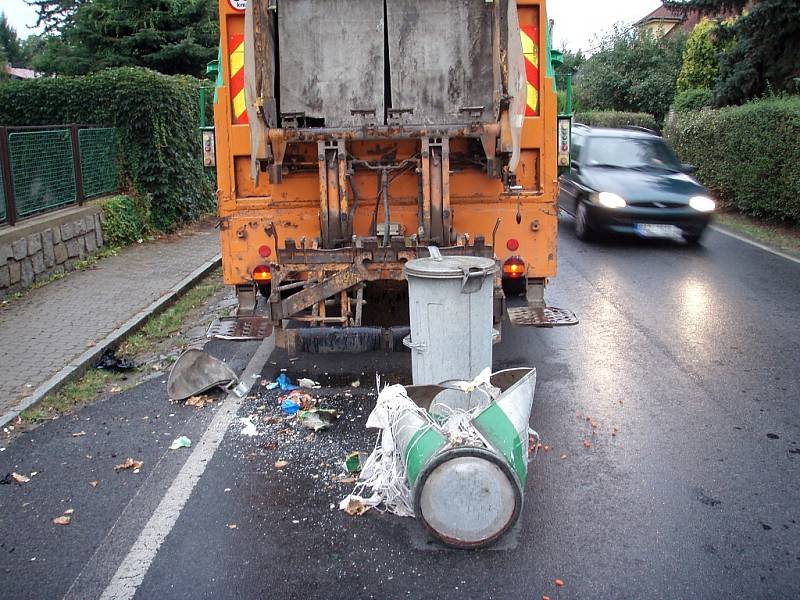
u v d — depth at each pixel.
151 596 3.63
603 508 4.36
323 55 6.27
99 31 19.39
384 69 6.31
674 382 6.38
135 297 9.12
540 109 6.30
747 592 3.61
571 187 13.91
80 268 10.72
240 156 6.31
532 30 6.25
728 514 4.29
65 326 7.90
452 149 6.31
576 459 4.97
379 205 6.26
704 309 8.75
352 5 6.25
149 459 5.07
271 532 4.16
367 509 4.38
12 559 3.94
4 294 9.02
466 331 5.07
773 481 4.66
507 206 6.39
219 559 3.92
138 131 12.89
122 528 4.23
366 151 6.22
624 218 12.46
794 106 13.96
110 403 6.08
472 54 6.29
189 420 5.71
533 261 6.48
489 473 3.90
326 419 5.62
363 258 5.73
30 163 10.21
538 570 3.79
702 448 5.12
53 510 4.42
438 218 5.94
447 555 3.93
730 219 16.19
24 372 6.55
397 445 4.31
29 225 9.65
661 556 3.89
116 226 12.12
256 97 5.77
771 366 6.74
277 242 6.21
